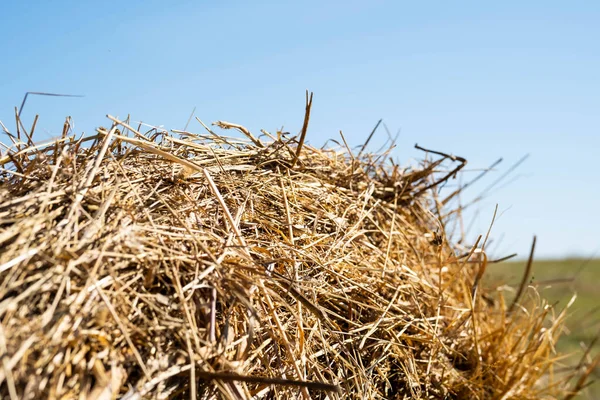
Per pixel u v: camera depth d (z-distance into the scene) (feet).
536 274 21.02
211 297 6.24
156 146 8.18
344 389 7.32
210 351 5.82
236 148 9.69
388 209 11.10
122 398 5.01
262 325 6.64
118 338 5.31
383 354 8.02
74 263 5.41
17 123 7.79
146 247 6.12
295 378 6.72
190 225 6.97
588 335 16.43
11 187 6.79
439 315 9.82
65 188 6.50
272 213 8.41
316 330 7.14
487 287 12.69
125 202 6.73
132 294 5.66
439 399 8.78
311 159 10.58
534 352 10.16
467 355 9.96
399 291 9.05
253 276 6.74
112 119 7.32
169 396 5.46
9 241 5.58
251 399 5.98
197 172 8.14
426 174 11.71
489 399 9.59
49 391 4.68
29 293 5.13
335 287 8.16
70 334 5.00
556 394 10.56
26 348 4.69
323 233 8.96
